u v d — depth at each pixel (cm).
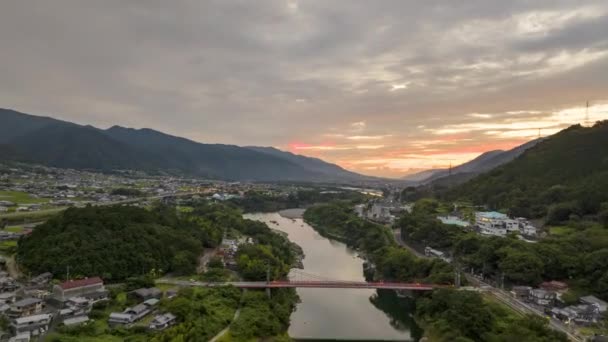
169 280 16825
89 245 16575
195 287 15938
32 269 15700
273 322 14388
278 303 16125
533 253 17025
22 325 11456
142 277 15975
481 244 19488
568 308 13825
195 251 19788
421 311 15950
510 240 18800
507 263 16825
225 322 13638
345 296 19700
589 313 13338
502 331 12862
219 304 14688
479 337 13025
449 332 13300
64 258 15788
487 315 13312
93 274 15625
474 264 18738
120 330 11931
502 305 14750
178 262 17712
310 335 14788
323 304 18412
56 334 11344
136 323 12556
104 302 13638
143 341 11344
